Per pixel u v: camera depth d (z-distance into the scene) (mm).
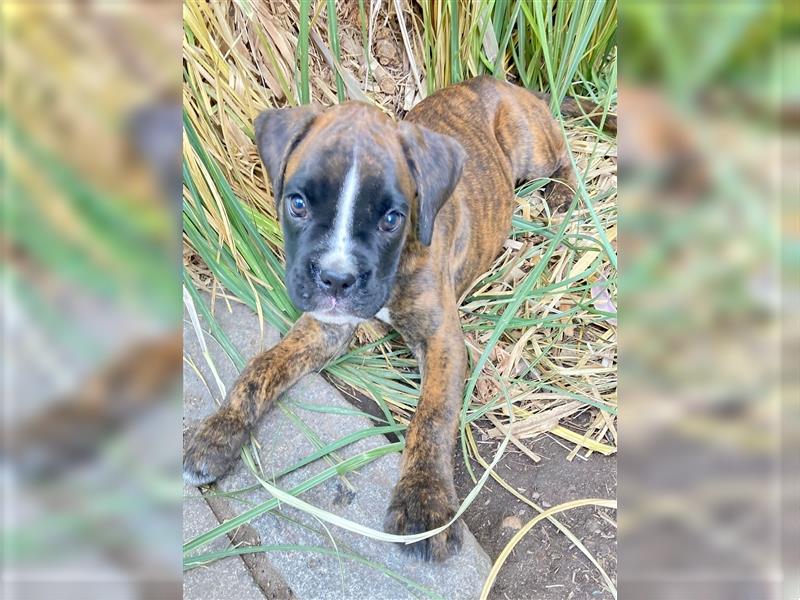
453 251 521
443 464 425
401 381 527
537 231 622
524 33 739
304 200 406
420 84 722
